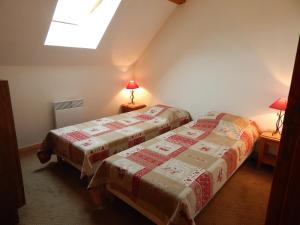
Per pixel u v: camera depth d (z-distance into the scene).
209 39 3.35
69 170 2.77
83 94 3.84
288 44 2.69
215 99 3.47
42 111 3.38
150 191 1.76
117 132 2.89
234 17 3.05
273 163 2.80
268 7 2.76
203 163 2.11
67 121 3.62
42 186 2.42
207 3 3.27
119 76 4.34
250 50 2.99
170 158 2.20
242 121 3.03
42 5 2.37
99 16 3.20
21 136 3.22
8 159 1.73
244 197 2.32
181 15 3.59
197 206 1.74
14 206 1.83
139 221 1.95
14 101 3.05
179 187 1.71
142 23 3.52
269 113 2.97
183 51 3.69
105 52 3.68
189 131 2.96
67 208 2.09
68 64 3.49
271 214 0.76
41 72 3.24
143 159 2.16
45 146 2.78
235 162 2.42
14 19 2.34
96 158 2.40
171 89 4.01
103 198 2.18
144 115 3.70
